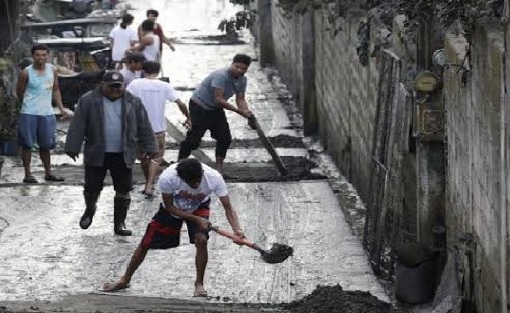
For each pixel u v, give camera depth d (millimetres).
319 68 36562
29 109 29609
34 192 29078
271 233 25719
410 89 21594
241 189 29688
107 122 24859
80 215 27094
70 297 21062
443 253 20844
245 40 57938
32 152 33500
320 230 25875
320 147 35719
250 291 21672
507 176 15273
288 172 31250
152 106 28828
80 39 43938
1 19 37156
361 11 29062
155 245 21344
